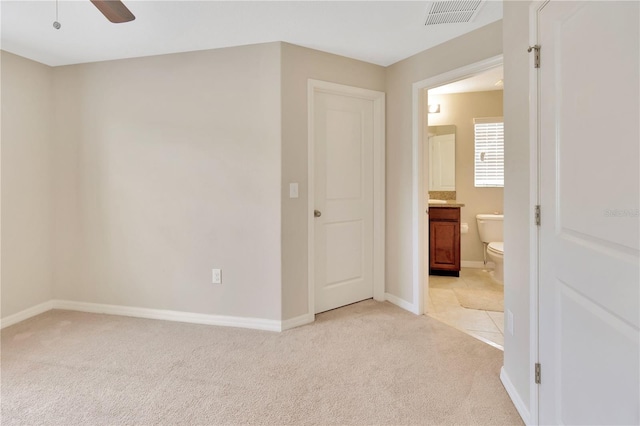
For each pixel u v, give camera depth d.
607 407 1.02
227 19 2.18
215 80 2.65
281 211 2.57
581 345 1.15
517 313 1.68
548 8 1.32
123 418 1.62
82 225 2.98
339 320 2.78
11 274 2.76
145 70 2.78
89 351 2.28
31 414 1.64
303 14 2.13
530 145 1.48
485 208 4.39
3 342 2.42
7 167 2.73
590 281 1.09
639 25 0.86
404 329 2.62
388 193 3.14
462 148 4.41
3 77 2.68
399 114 2.97
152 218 2.83
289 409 1.69
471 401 1.74
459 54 2.46
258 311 2.65
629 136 0.91
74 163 2.96
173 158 2.76
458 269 4.04
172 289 2.82
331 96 2.91
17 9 2.04
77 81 2.92
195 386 1.88
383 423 1.59
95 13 2.09
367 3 2.01
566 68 1.20
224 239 2.70
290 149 2.59
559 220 1.28
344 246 3.07
